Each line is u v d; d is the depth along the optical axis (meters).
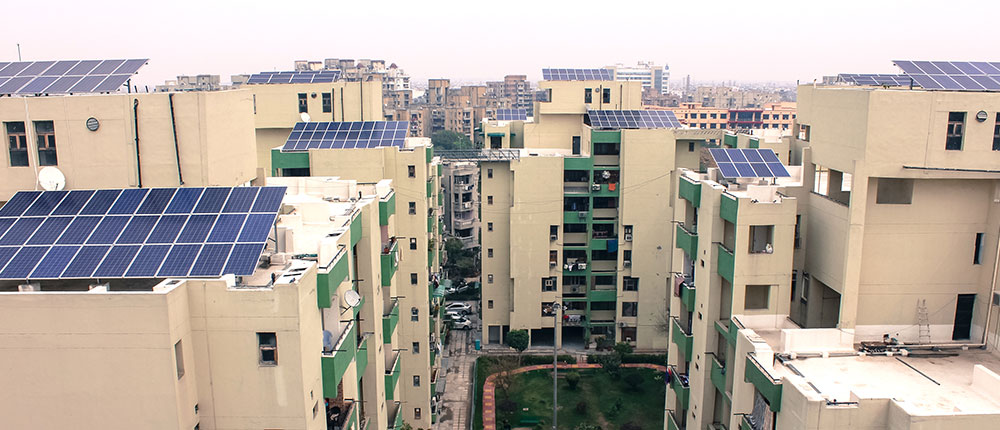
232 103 32.72
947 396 23.28
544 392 64.00
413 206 48.19
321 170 47.00
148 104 29.41
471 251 110.50
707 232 32.38
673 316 38.81
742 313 30.23
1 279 21.34
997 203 27.25
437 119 193.12
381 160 47.06
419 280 49.19
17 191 28.22
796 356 26.62
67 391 19.81
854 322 27.98
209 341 20.84
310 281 21.94
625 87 77.75
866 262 28.31
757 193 30.73
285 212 30.89
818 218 30.09
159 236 23.30
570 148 79.56
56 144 29.53
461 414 60.12
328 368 23.62
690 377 35.50
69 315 19.31
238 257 22.14
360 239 32.50
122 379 19.72
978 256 28.38
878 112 26.12
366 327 33.00
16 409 19.94
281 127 61.94
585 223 71.88
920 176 26.69
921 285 28.55
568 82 77.50
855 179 26.62
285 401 21.20
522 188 69.81
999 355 27.11
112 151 29.69
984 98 26.05
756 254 29.61
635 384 63.56
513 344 70.00
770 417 24.56
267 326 20.69
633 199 69.94
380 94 66.12
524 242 71.12
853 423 21.58
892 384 24.30
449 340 76.88
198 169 29.91
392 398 38.38
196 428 21.20
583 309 75.06
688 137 69.12
